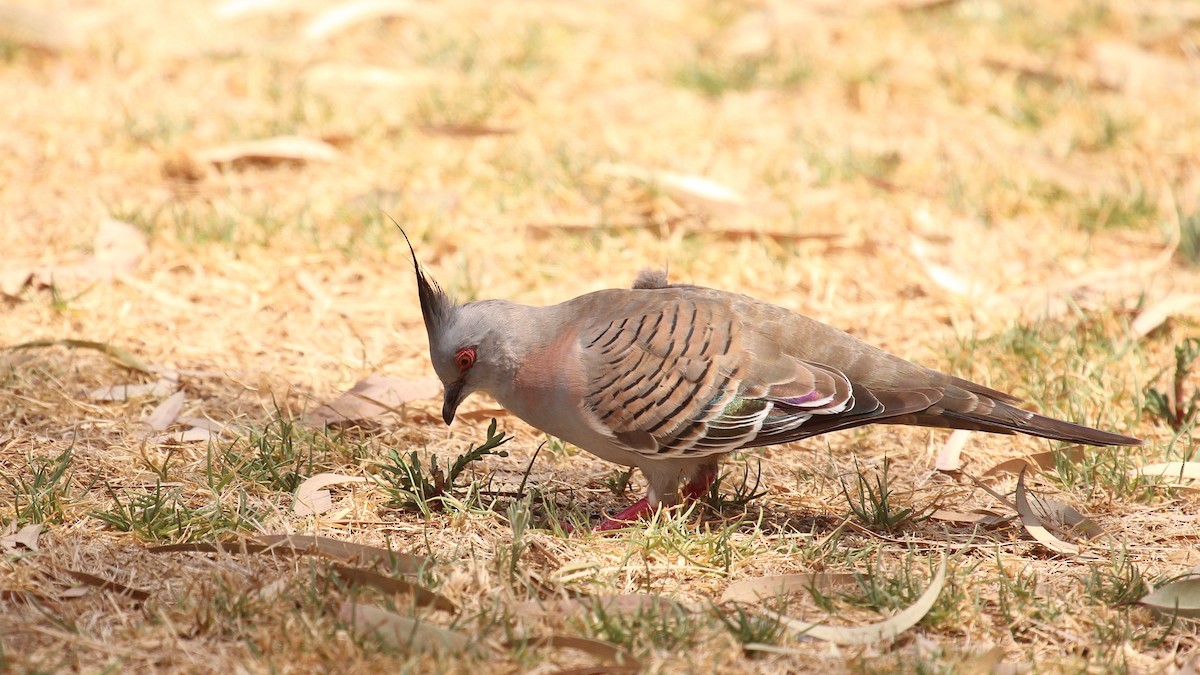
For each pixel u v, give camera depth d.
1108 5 21.14
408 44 19.45
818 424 8.48
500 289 12.87
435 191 14.62
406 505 8.75
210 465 8.96
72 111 16.67
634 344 8.45
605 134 16.36
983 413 8.52
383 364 11.40
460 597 7.48
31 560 7.73
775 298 12.89
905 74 18.59
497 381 8.84
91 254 13.00
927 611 7.46
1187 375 10.95
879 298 13.00
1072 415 10.41
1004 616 7.55
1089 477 9.55
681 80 18.20
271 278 12.75
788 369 8.46
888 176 15.67
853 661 6.97
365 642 6.95
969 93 18.11
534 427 9.94
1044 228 14.62
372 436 9.99
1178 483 9.36
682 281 13.09
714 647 7.09
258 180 15.05
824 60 19.22
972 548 8.56
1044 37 20.08
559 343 8.63
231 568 7.73
